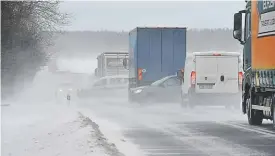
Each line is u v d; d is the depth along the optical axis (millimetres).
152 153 31281
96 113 63344
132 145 34719
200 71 65938
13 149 34000
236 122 50812
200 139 37719
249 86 47906
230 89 66062
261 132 41750
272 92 41906
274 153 31062
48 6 73500
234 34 50156
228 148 33125
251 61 45969
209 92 65812
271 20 40562
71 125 40156
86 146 29797
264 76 42250
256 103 46188
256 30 44188
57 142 33188
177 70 81375
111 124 49000
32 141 35844
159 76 81500
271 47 40469
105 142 32656
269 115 43094
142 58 81500
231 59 66188
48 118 49344
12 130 41844
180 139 37781
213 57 66062
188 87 67438
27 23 72000
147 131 43062
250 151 31844
